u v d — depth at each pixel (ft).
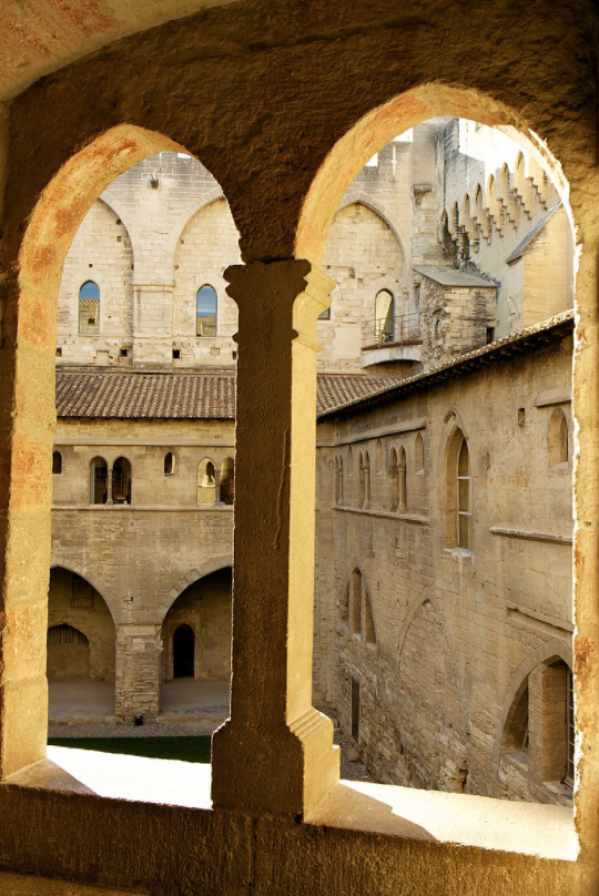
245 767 18.44
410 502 81.66
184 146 19.93
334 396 125.29
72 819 19.51
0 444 21.27
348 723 103.24
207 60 19.93
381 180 146.41
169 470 120.06
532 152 19.02
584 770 16.39
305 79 19.17
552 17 17.53
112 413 113.39
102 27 20.01
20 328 21.52
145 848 18.95
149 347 142.72
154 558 114.52
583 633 16.67
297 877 17.85
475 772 63.98
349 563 105.19
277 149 19.22
